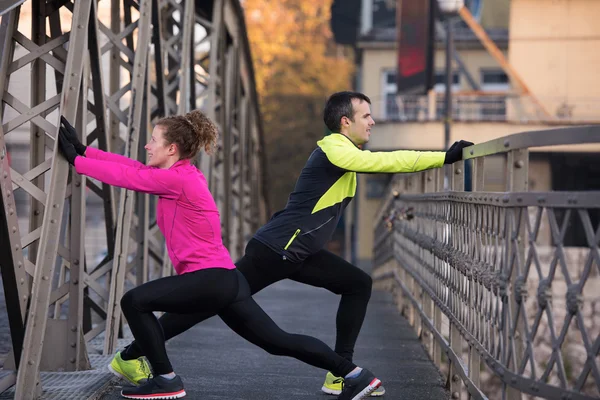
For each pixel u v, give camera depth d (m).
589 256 3.27
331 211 5.39
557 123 29.78
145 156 8.18
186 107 10.28
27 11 7.98
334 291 5.70
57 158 5.17
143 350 5.02
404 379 6.53
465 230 5.39
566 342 12.39
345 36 42.59
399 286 11.66
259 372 6.60
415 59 27.91
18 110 5.38
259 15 49.94
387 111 34.50
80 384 5.56
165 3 10.43
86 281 7.02
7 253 4.81
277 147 49.28
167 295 4.80
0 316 8.87
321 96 49.28
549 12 30.11
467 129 30.50
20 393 4.93
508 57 33.09
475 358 5.12
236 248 18.83
